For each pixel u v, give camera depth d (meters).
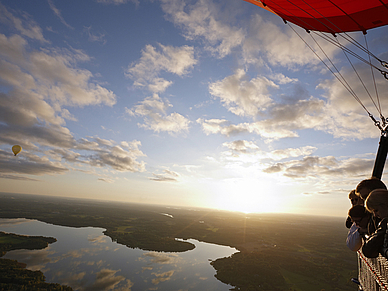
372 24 9.83
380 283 3.08
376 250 2.42
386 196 2.43
